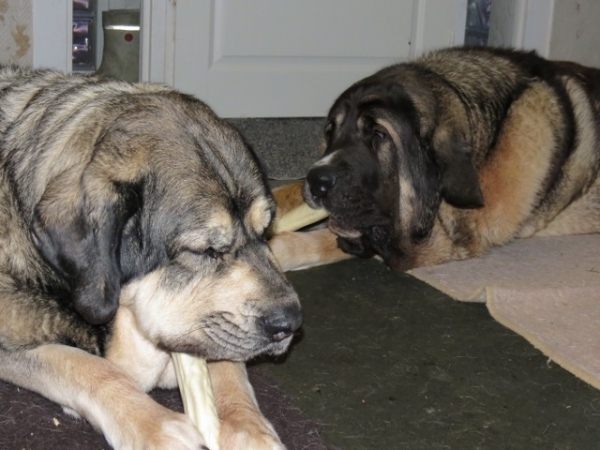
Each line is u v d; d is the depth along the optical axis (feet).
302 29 10.18
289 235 8.06
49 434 5.93
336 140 7.93
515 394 6.54
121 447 5.53
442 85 8.00
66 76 6.41
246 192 5.86
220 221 5.74
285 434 6.02
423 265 8.10
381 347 6.97
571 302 7.51
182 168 5.76
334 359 6.80
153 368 6.16
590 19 11.25
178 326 5.80
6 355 5.89
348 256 8.22
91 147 5.77
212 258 5.79
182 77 9.91
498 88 8.23
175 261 5.77
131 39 11.43
